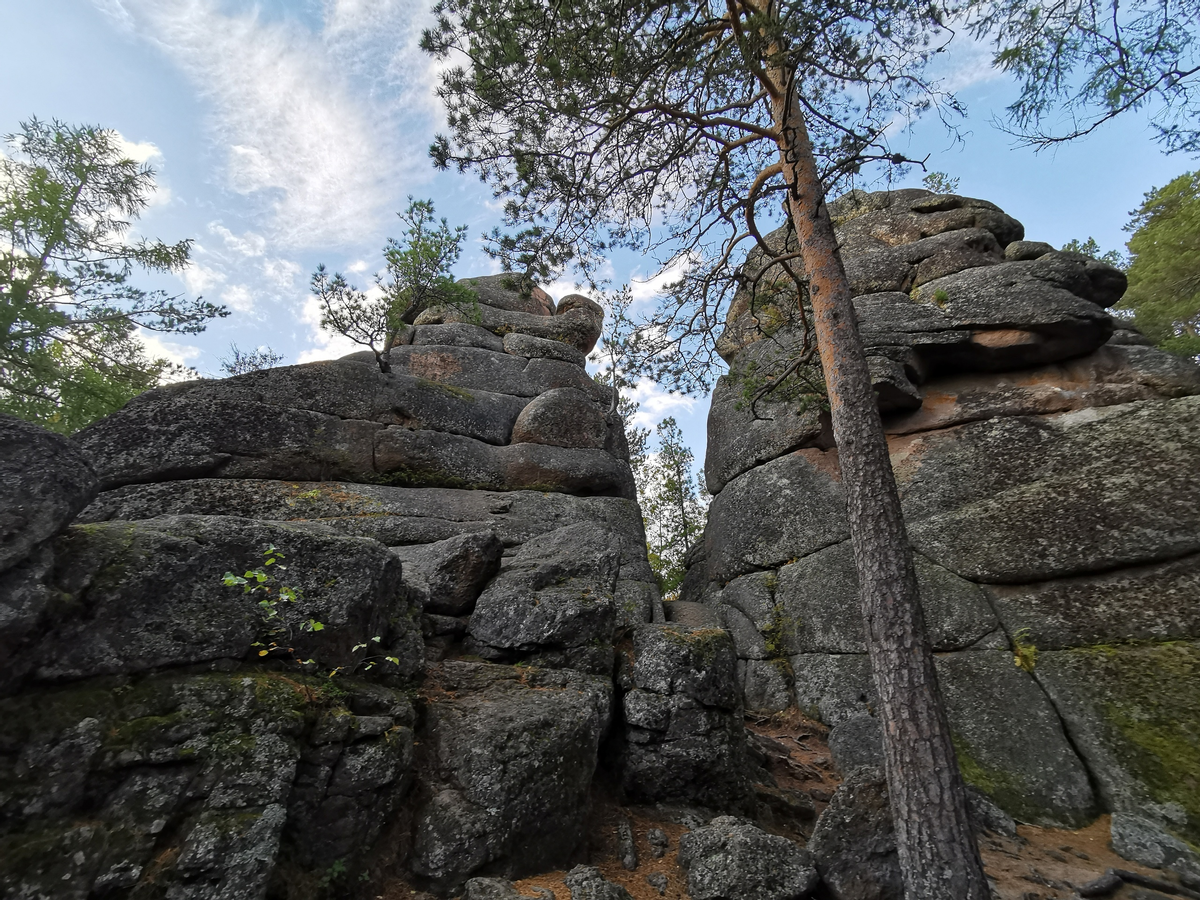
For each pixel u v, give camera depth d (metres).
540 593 7.45
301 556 5.33
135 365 18.89
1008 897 5.96
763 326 15.83
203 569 4.71
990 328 12.71
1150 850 6.93
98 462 10.13
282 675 4.79
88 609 4.10
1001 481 11.45
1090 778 8.25
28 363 15.68
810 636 11.88
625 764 6.66
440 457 12.76
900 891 5.10
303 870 4.17
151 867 3.57
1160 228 21.75
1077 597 9.66
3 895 3.14
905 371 12.95
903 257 14.99
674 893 5.20
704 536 16.73
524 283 9.27
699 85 8.08
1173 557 9.29
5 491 3.76
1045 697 9.04
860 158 7.14
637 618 10.47
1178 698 8.23
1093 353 12.38
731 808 6.64
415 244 12.91
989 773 8.73
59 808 3.53
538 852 5.17
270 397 12.02
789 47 6.88
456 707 5.84
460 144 8.45
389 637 6.02
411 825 4.91
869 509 6.17
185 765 3.96
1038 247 13.97
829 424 13.58
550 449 14.04
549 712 5.86
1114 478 10.25
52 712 3.73
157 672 4.25
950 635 10.17
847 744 9.09
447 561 7.86
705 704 6.95
